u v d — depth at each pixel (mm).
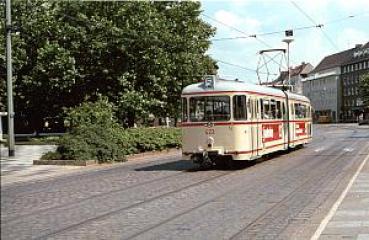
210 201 12828
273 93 25469
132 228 9664
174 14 44469
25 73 45938
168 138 33094
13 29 30750
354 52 143875
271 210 11406
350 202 12125
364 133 58344
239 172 19938
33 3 45344
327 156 26781
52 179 19062
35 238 8797
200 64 44625
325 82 157625
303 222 10039
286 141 27953
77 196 14109
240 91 21016
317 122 138250
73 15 42594
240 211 11336
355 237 8539
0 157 29547
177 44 43281
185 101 21688
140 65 41719
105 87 42875
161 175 19391
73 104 45312
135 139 29609
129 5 40812
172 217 10742
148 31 40375
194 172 20344
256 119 22344
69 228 9672
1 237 8836
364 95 114188
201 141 21234
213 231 9328
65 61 41531
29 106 47656
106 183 17141
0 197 13172
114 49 40875
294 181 16594
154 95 42500
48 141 43812
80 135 26250
